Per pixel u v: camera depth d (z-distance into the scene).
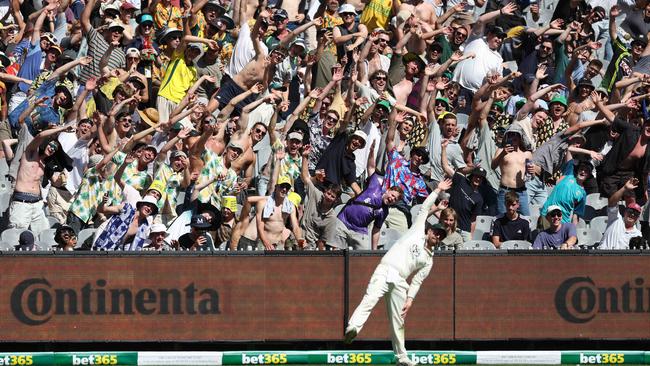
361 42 76.31
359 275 54.69
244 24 74.44
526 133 70.19
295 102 76.69
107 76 69.06
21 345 54.66
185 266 54.44
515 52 81.44
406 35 76.06
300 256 54.75
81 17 74.06
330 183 64.44
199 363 53.84
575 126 68.62
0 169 66.94
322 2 81.19
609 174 67.69
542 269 55.38
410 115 70.94
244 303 54.56
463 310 55.06
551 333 55.34
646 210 66.19
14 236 61.03
